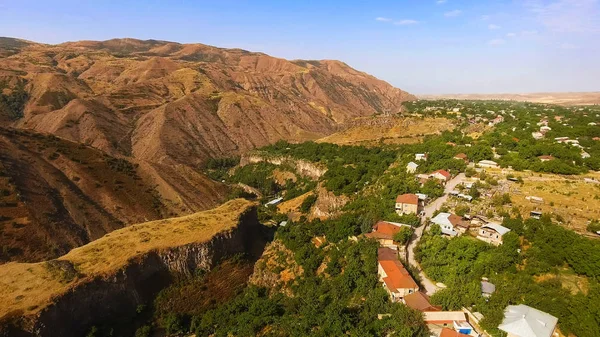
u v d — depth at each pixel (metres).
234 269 89.25
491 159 107.44
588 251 57.12
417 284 58.72
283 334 57.78
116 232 89.06
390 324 49.75
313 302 62.22
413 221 76.75
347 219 83.12
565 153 101.69
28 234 98.44
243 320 68.06
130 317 72.69
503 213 73.50
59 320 63.31
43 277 68.25
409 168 107.44
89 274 70.88
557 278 56.31
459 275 59.53
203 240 86.94
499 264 59.84
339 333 50.69
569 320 48.12
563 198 77.44
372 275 62.38
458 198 84.38
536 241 63.50
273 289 79.06
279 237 96.38
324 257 77.38
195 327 73.81
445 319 49.62
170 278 81.06
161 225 92.94
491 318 48.00
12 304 61.56
